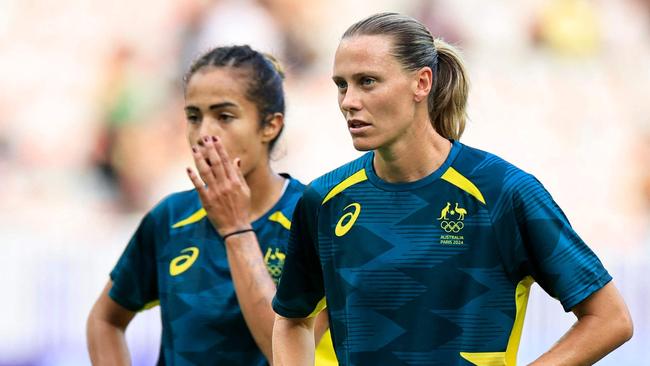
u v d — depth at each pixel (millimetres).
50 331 34688
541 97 45938
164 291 14742
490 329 10320
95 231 41906
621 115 46000
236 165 13828
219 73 14234
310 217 11305
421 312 10461
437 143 10773
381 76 10227
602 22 47031
